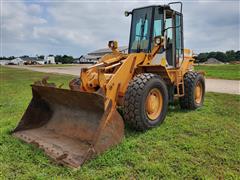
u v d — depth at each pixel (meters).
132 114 4.23
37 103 4.65
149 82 4.34
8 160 3.38
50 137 4.11
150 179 2.90
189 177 2.95
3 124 5.00
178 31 5.88
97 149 3.39
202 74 6.55
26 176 2.98
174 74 5.54
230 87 11.10
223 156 3.48
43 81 4.57
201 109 6.27
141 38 5.32
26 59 104.00
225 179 2.90
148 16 5.27
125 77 4.36
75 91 3.80
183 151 3.67
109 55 5.26
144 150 3.69
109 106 3.60
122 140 3.80
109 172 3.05
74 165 3.18
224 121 5.20
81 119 4.11
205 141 4.05
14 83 14.00
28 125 4.52
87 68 4.40
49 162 3.33
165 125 4.82
